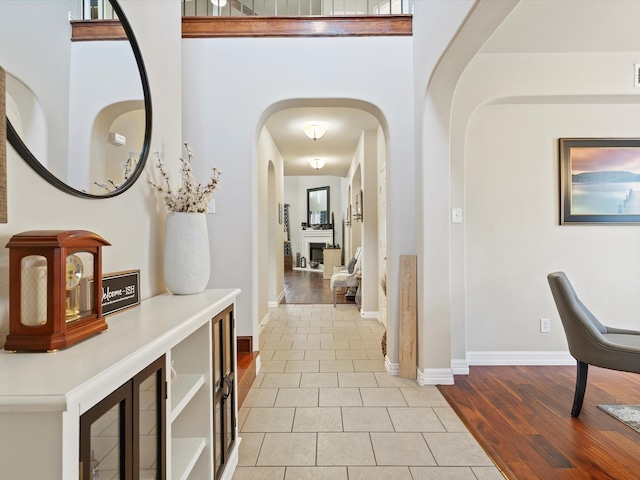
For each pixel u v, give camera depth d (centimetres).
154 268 166
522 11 217
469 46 206
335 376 273
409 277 273
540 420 208
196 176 280
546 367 294
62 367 73
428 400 234
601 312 299
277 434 194
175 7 195
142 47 157
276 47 282
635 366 194
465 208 294
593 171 296
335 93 280
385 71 280
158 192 171
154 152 169
